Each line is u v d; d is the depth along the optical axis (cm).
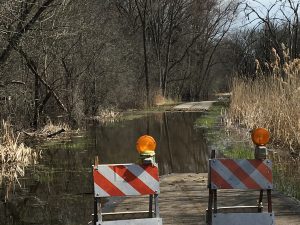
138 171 573
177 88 5144
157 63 4375
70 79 2017
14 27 1470
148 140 578
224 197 819
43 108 1880
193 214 725
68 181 1043
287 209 737
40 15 1582
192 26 5131
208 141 1633
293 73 1395
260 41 3170
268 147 1382
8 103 1611
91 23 2164
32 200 891
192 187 915
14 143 1314
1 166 1201
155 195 574
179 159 1338
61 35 1675
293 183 936
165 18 4775
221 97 5150
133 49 3659
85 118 2427
